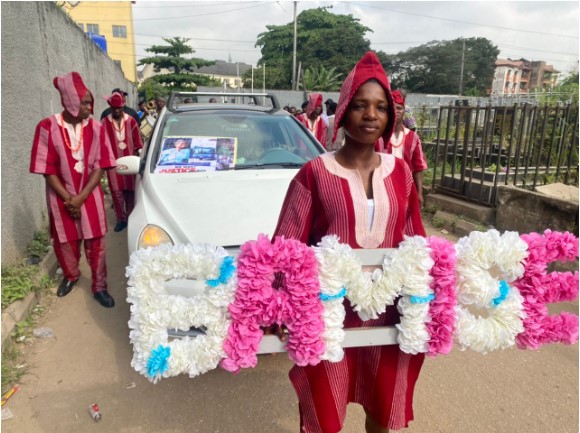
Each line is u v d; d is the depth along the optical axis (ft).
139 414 8.23
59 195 11.40
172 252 4.97
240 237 9.10
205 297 5.08
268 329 5.49
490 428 7.92
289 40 174.70
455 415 8.23
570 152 20.24
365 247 5.34
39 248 14.71
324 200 5.25
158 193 10.21
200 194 10.18
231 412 8.31
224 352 5.12
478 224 18.70
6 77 13.52
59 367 9.58
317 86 131.85
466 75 181.47
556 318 5.65
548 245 5.36
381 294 5.05
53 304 12.41
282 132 13.01
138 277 4.99
